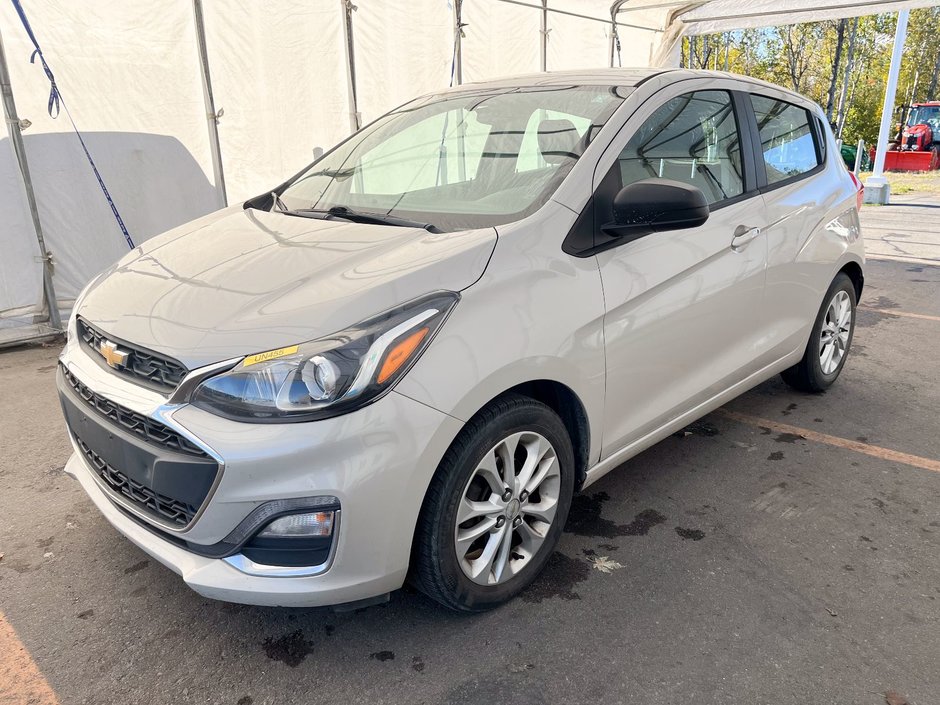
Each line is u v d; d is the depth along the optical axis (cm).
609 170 249
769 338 338
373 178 297
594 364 235
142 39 571
